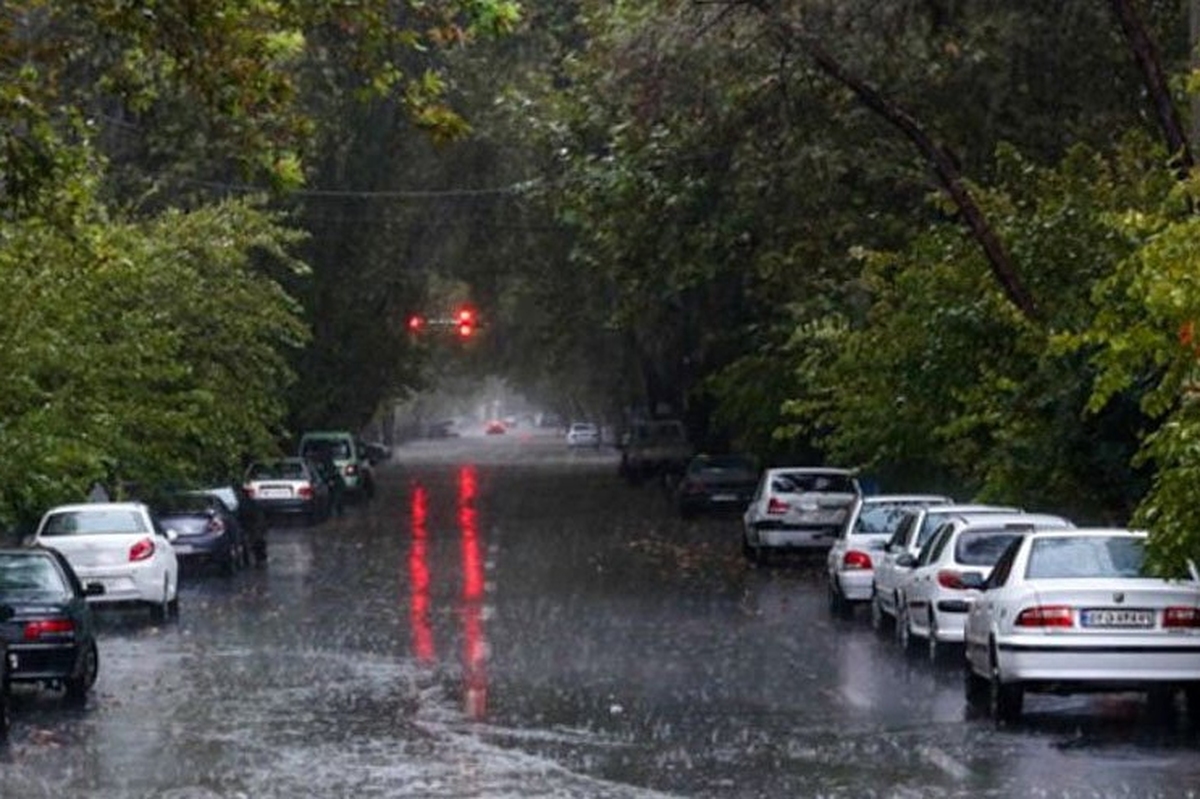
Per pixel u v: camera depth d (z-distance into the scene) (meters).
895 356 65.44
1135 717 43.25
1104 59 70.56
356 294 151.50
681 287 82.12
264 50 40.72
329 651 58.16
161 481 87.81
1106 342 42.91
